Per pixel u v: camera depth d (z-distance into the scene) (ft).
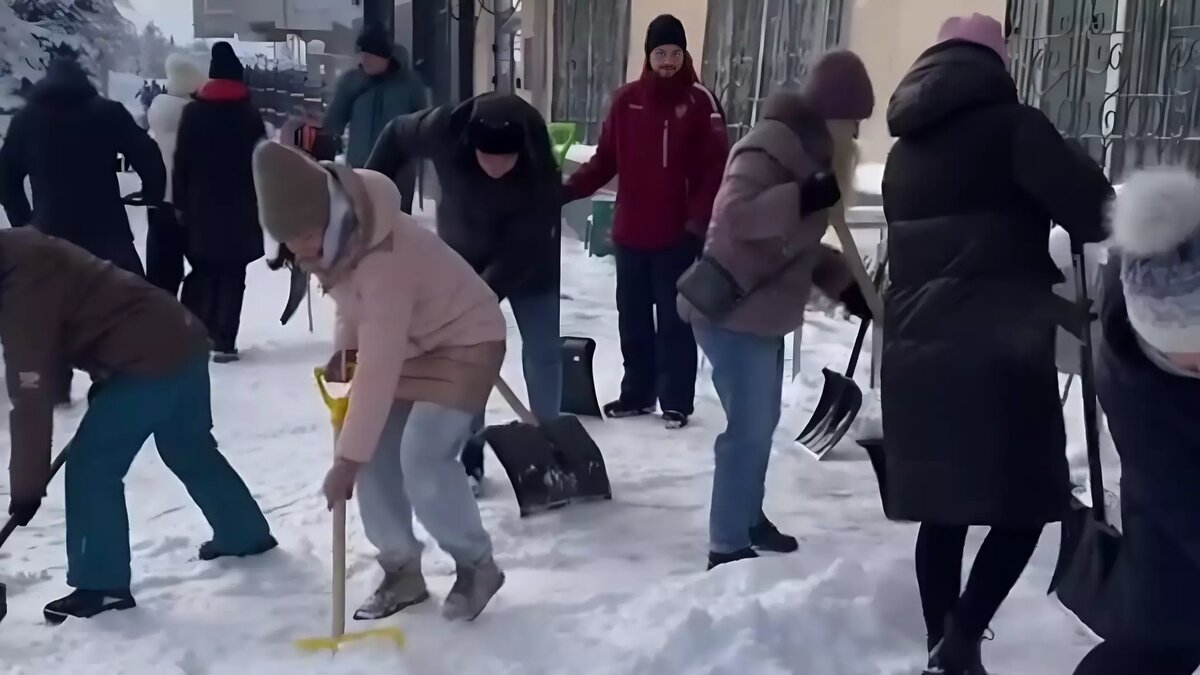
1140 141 15.93
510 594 9.82
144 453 13.91
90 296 8.70
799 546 10.98
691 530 11.59
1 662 8.37
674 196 14.79
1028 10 17.52
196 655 8.52
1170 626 6.03
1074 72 16.96
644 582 10.16
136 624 9.07
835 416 14.29
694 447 14.51
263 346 20.44
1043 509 7.30
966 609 7.75
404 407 8.97
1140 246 5.68
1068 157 6.98
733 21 23.65
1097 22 16.52
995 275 7.26
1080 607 6.57
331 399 8.71
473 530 8.97
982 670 7.86
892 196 7.80
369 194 8.04
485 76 37.86
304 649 8.53
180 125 17.69
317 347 20.38
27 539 11.23
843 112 9.52
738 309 9.62
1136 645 6.22
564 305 23.91
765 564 9.84
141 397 8.96
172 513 11.91
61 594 9.89
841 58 9.53
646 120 14.66
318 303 24.16
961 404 7.29
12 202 16.14
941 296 7.38
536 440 12.19
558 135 27.61
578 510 12.08
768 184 9.46
